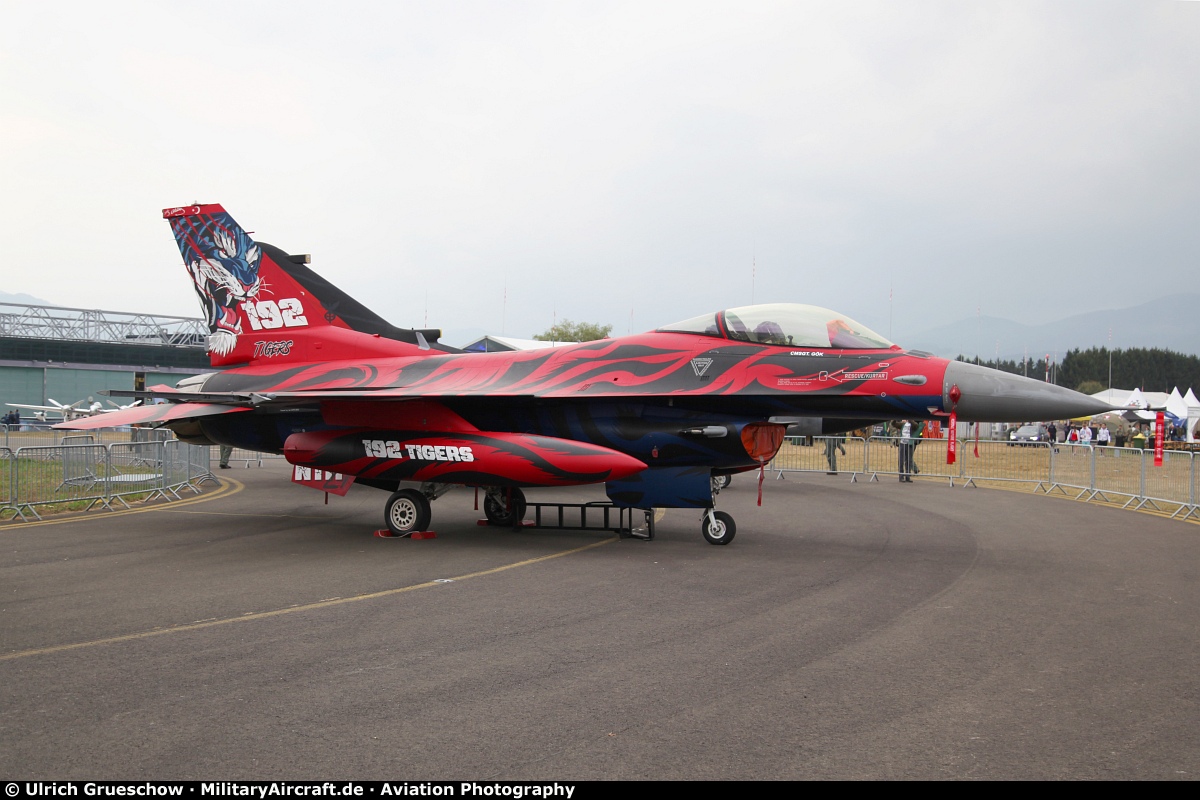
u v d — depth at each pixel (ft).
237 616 21.13
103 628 19.85
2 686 15.48
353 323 53.72
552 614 21.43
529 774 11.67
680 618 21.02
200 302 48.37
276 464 86.74
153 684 15.61
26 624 20.24
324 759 12.15
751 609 22.06
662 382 34.96
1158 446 33.06
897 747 12.71
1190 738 13.12
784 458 90.63
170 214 48.57
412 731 13.28
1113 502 51.44
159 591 24.26
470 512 45.88
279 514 44.34
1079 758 12.32
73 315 211.82
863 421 47.93
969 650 18.13
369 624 20.33
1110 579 26.40
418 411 37.09
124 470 49.47
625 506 35.14
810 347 34.22
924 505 49.29
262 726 13.46
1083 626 20.30
